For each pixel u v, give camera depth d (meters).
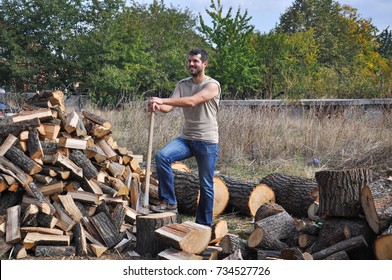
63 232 5.02
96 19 30.83
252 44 27.36
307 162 9.91
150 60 29.75
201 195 5.56
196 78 5.49
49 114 5.52
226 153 9.95
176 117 11.38
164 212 5.21
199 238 4.39
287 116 11.93
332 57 42.22
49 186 5.22
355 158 9.63
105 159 5.82
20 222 4.98
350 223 4.71
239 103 13.16
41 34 30.33
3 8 30.72
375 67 37.09
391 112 12.53
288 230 5.12
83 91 29.77
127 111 12.11
